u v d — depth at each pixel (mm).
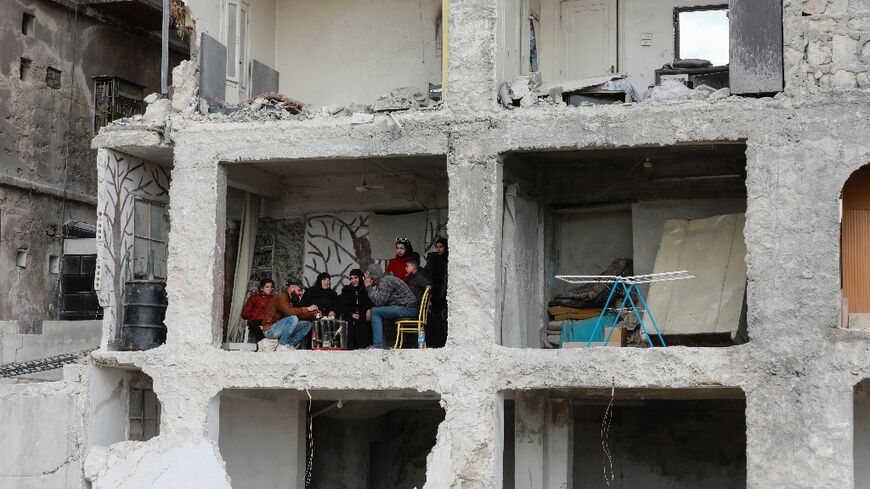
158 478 23359
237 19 26453
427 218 27016
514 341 23641
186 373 23375
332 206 27406
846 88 20766
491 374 21891
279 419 26109
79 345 28141
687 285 23578
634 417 27391
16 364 26359
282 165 25688
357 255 27266
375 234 27219
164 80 24938
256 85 26906
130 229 25328
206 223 23688
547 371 21672
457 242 22281
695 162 24984
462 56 22641
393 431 29734
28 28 30781
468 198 22328
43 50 31188
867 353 20172
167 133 24062
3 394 23734
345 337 24922
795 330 20516
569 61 26297
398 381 22328
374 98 27344
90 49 32719
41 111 31047
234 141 23734
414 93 23672
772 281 20688
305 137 23406
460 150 22453
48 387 24062
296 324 24078
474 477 21750
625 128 21734
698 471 26906
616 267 25078
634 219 25484
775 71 21078
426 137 22719
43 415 23922
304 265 27500
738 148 23531
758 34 21234
